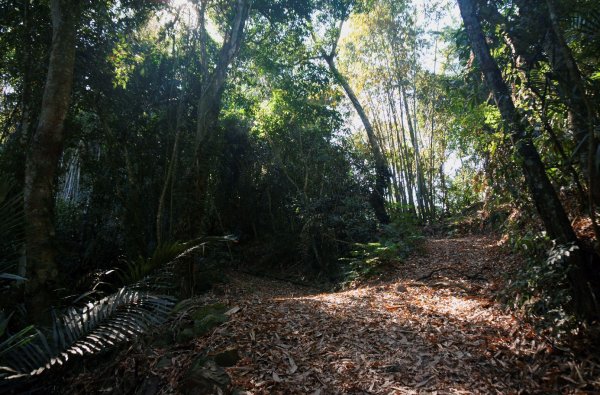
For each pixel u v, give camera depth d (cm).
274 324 467
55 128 493
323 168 1442
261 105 1580
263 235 1770
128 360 429
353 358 394
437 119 1850
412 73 1669
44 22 747
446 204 1959
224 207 1734
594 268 401
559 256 378
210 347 415
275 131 1571
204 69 771
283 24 1030
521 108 423
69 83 511
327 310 532
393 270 894
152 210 1020
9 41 757
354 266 1031
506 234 811
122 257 929
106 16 721
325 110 1438
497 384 347
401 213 1300
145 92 981
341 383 353
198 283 1034
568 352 364
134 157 995
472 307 519
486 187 1009
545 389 334
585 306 383
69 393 420
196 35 827
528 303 437
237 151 1706
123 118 949
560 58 388
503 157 625
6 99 869
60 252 879
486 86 516
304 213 1354
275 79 1328
